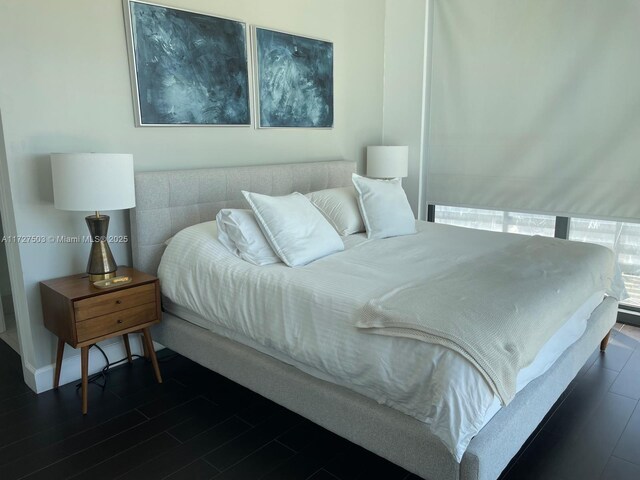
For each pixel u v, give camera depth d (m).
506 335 1.70
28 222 2.49
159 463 2.06
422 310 1.81
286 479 1.96
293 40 3.59
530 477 1.97
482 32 3.82
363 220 3.26
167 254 2.75
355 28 4.11
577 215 3.60
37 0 2.37
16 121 2.38
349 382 1.93
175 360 3.02
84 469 2.03
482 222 4.20
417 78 4.23
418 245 2.95
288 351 2.10
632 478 1.96
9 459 2.09
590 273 2.47
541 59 3.57
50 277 2.61
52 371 2.67
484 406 1.55
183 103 2.99
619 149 3.35
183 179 2.93
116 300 2.46
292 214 2.64
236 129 3.34
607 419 2.37
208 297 2.49
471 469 1.59
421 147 4.31
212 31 3.07
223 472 2.01
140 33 2.74
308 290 2.12
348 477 1.98
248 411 2.46
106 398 2.58
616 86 3.29
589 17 3.32
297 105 3.71
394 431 1.76
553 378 2.12
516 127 3.78
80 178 2.27
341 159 4.21
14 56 2.33
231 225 2.62
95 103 2.64
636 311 3.54
